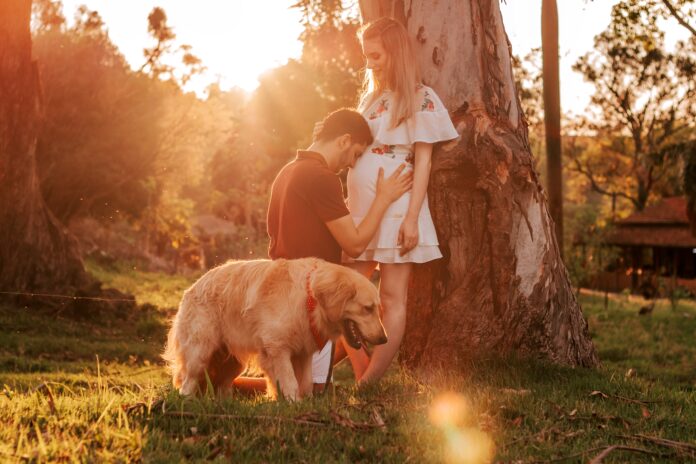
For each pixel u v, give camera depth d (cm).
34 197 1392
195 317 433
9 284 1338
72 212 3011
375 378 472
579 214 3092
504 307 538
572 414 389
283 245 447
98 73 2853
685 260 4459
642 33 959
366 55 481
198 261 4062
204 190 5647
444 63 542
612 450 321
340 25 1224
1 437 300
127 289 2189
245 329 415
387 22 478
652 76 4506
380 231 465
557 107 1237
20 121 1360
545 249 555
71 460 271
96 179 2844
